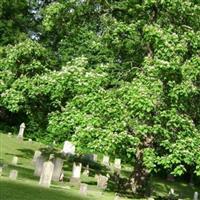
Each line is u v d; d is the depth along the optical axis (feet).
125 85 86.74
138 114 80.18
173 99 84.02
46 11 110.01
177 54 87.45
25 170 95.66
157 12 98.12
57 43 194.39
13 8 202.18
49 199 66.74
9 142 142.61
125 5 104.68
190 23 97.91
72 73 88.02
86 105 84.38
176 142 81.41
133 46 101.96
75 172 95.91
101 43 105.81
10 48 119.65
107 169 133.90
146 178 95.30
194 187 155.94
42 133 164.25
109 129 80.38
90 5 110.32
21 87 100.32
